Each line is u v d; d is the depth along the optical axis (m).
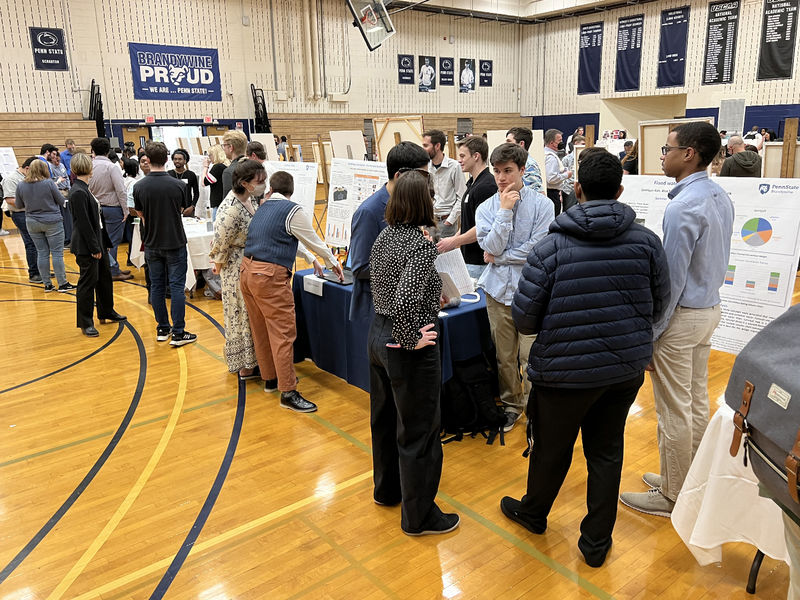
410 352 2.07
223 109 14.37
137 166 6.75
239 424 3.26
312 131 15.62
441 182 4.32
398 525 2.36
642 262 1.86
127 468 2.82
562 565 2.10
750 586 1.95
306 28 15.08
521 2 18.16
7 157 9.44
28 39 11.71
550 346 1.88
